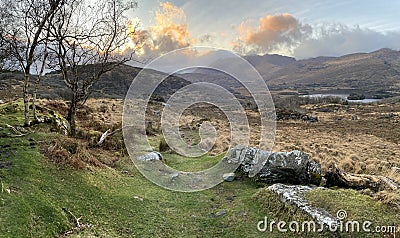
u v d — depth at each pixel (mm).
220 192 12328
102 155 15414
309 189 10703
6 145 11992
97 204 9695
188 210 10695
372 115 58875
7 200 7922
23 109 18422
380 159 18172
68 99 41344
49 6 15523
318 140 27000
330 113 65250
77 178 10859
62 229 7840
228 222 9672
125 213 9695
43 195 8898
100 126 22375
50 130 15672
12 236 6852
